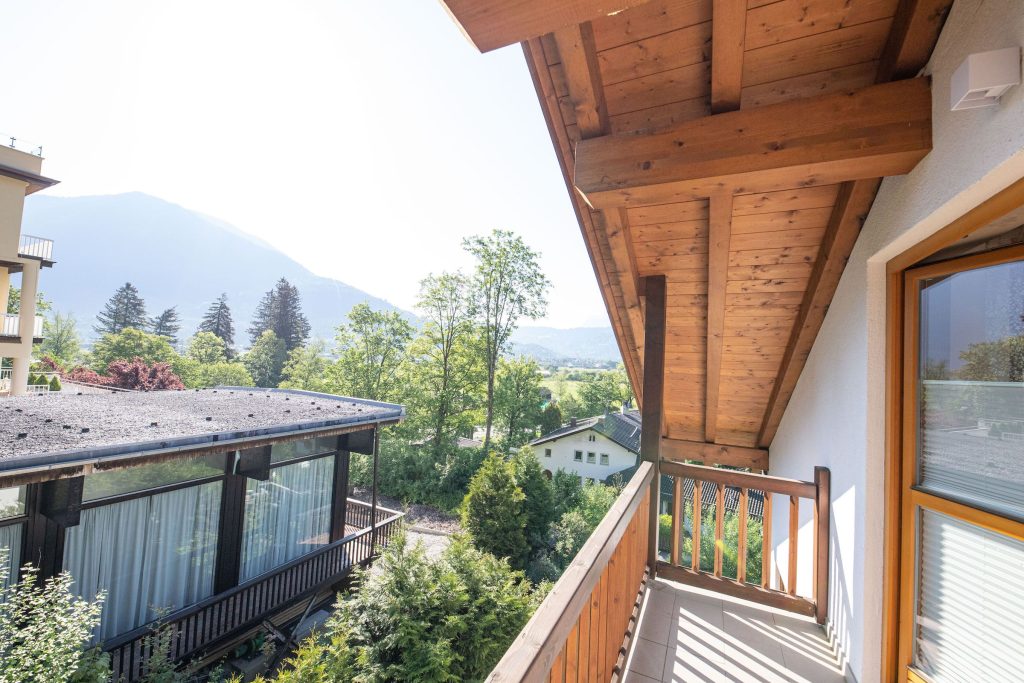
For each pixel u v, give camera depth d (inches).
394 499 663.8
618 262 106.6
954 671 61.5
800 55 64.1
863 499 79.6
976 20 47.6
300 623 229.8
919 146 57.6
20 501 157.9
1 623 127.5
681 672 77.4
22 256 420.8
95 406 215.2
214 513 215.3
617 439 941.8
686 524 456.1
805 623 95.6
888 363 76.9
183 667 187.0
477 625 205.6
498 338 815.1
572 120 77.2
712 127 66.7
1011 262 54.6
